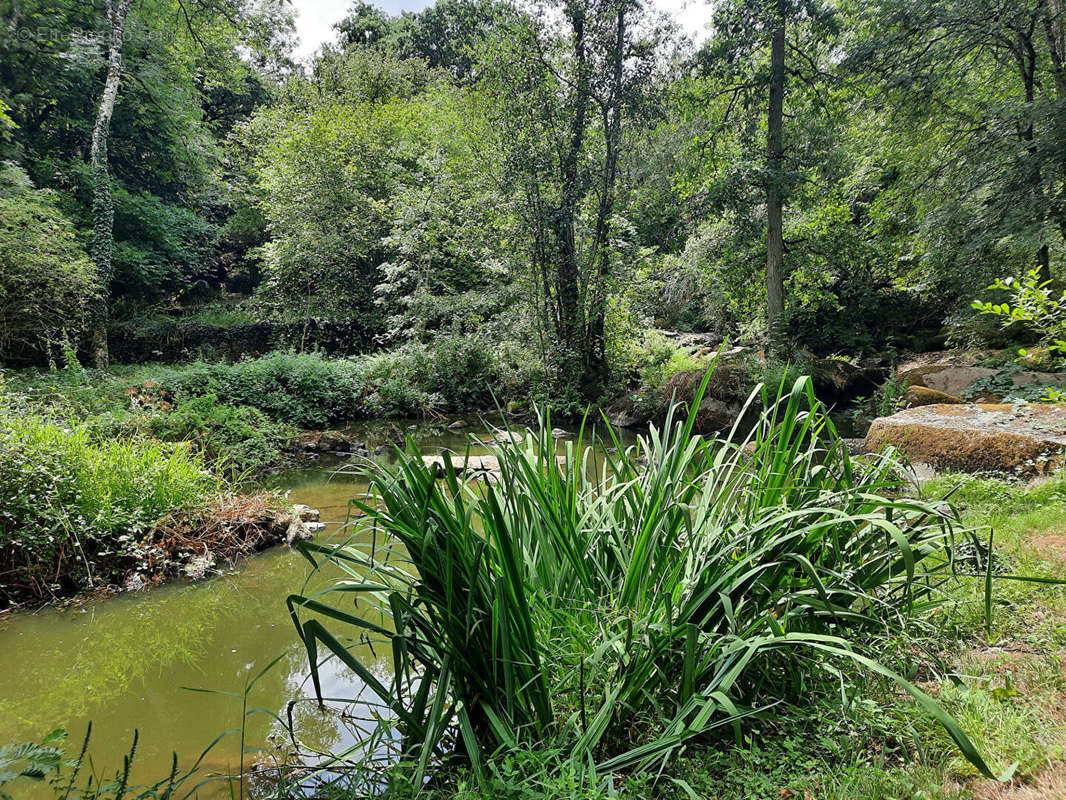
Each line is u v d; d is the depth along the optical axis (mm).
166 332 17031
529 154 12688
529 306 14102
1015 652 2150
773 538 1982
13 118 15227
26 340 11562
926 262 12547
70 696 3135
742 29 13383
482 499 1917
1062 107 9852
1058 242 11305
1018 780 1465
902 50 12242
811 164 14773
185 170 19656
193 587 4574
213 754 2559
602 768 1709
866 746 1747
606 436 11461
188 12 17734
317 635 1812
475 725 1948
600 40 12688
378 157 19609
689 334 19625
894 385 10281
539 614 2094
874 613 2160
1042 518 3605
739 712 1711
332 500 6898
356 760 2309
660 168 19000
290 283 18094
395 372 13930
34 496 4445
